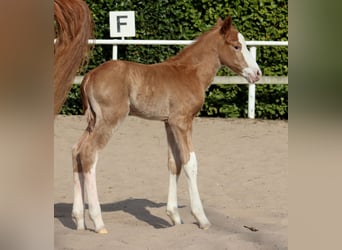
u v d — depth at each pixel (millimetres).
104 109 6527
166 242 6211
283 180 9148
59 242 6102
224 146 11156
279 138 11852
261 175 9391
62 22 5660
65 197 8273
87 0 13930
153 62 13969
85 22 5703
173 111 6785
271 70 13852
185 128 6805
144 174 9469
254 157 10445
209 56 7098
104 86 6500
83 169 6496
